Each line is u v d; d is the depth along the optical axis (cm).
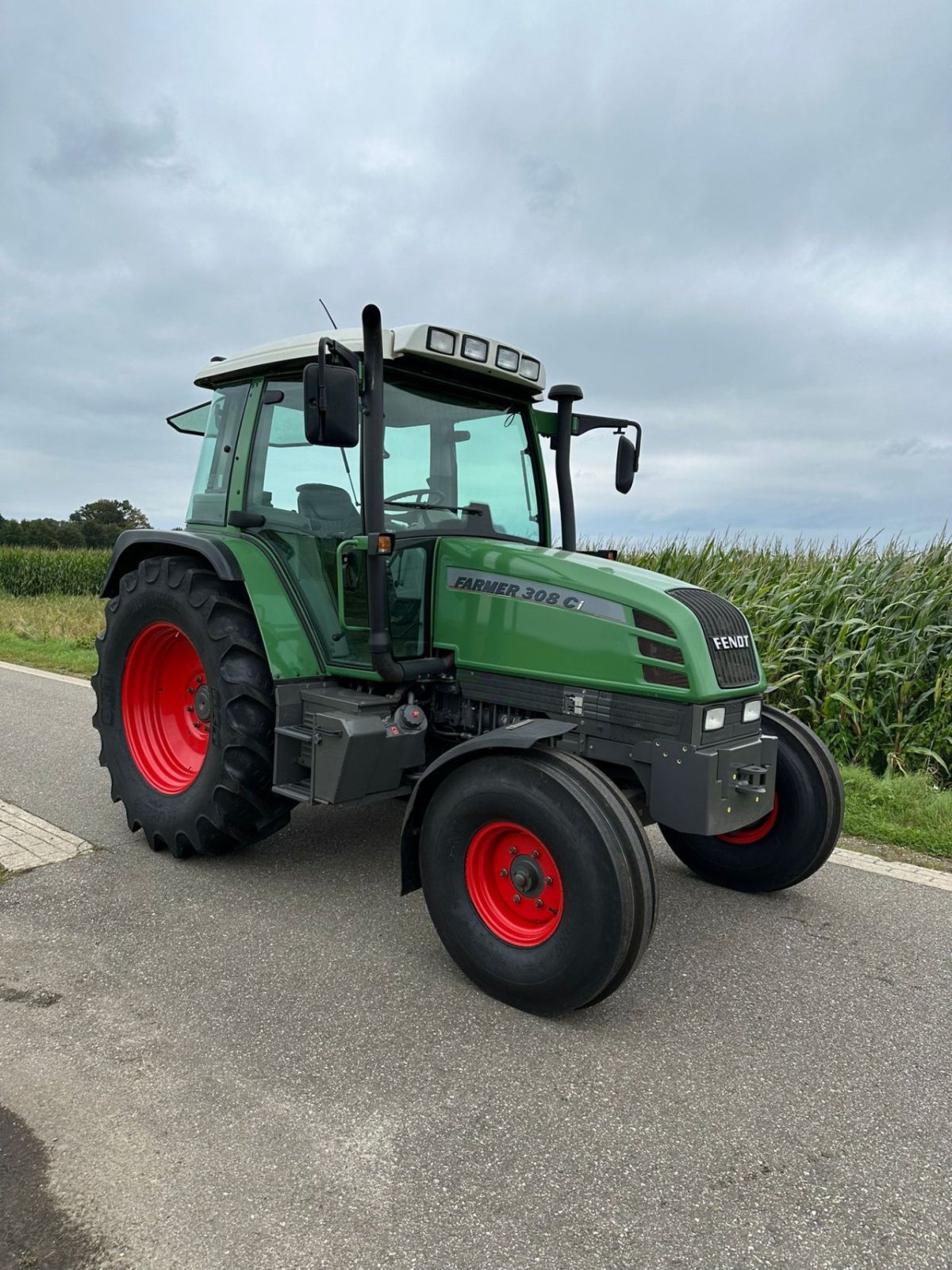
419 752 366
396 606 367
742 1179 216
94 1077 249
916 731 612
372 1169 215
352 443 314
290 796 367
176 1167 214
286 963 320
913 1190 214
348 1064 260
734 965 333
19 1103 237
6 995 293
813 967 332
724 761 316
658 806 322
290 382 403
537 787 284
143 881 392
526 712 361
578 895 275
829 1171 220
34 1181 208
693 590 347
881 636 631
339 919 358
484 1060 264
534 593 349
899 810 518
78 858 418
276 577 399
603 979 274
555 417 444
